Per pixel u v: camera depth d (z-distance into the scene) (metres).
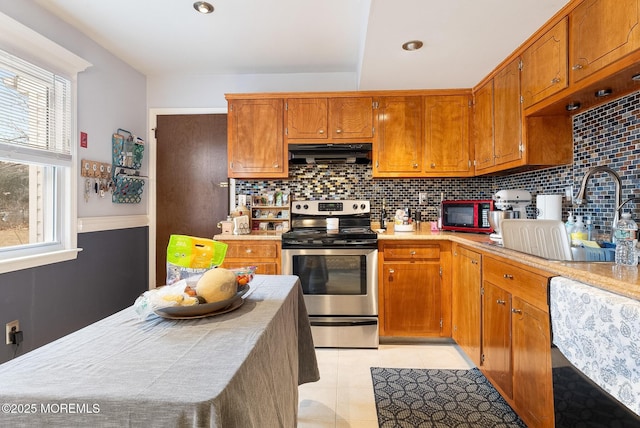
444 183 3.12
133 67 3.04
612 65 1.37
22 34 1.91
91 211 2.54
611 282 0.97
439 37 1.95
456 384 1.98
